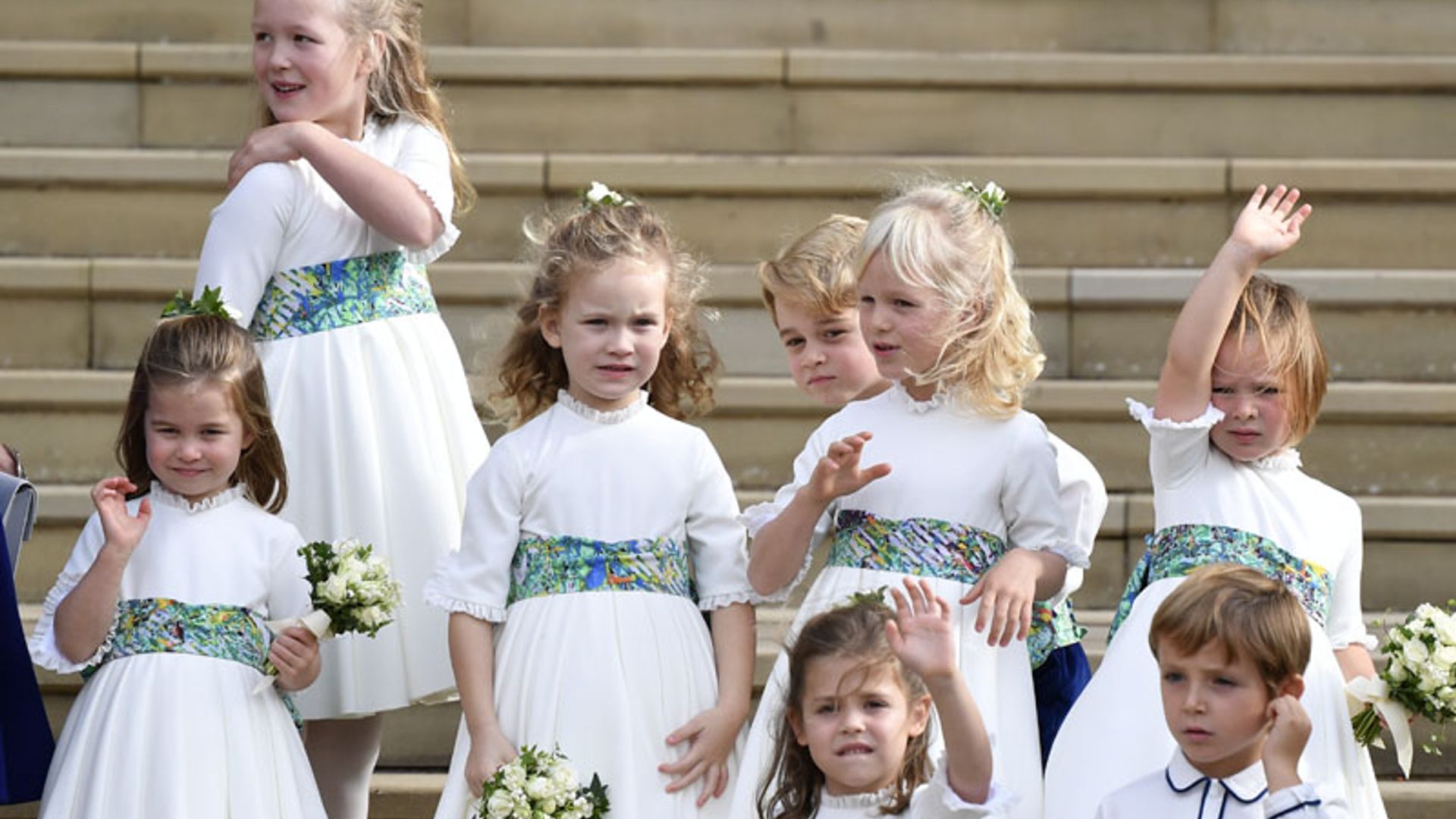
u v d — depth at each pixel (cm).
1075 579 1352
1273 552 1265
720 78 1997
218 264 1364
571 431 1282
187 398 1255
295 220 1381
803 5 2089
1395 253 1917
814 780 1130
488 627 1262
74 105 2002
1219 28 2092
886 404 1287
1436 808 1457
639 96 2002
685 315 1320
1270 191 1914
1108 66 1997
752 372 1844
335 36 1395
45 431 1745
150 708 1230
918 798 1079
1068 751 1234
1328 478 1752
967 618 1230
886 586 1147
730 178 1917
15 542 1332
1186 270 1908
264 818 1230
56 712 1534
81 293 1827
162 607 1254
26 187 1906
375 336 1391
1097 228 1925
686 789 1233
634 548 1260
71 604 1232
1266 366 1267
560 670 1230
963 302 1239
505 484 1270
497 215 1919
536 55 1995
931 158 1947
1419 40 2089
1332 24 2092
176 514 1278
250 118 1964
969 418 1262
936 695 1052
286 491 1323
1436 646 1197
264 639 1277
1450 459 1752
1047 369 1842
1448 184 1905
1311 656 1221
